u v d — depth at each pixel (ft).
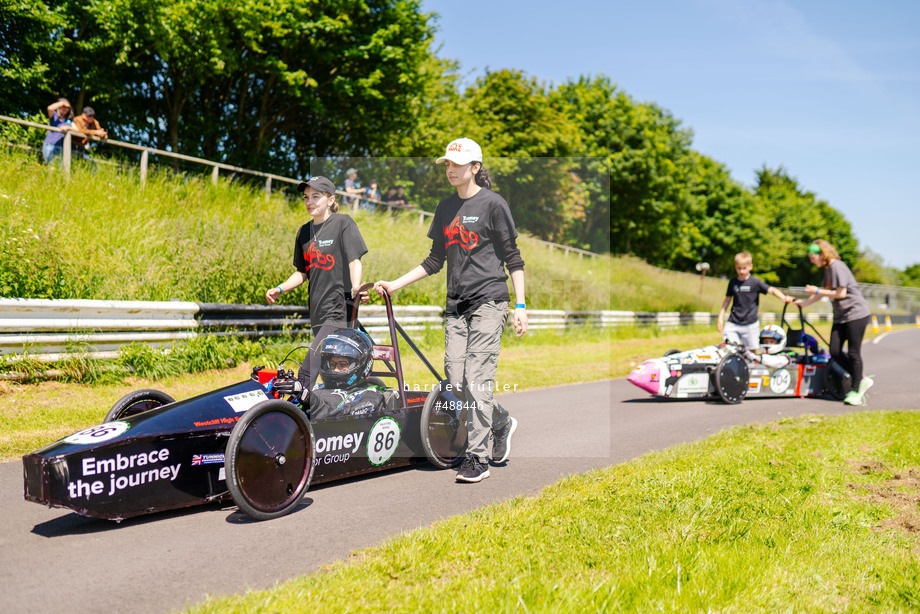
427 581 8.67
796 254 196.34
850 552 10.09
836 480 14.37
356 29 61.57
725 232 162.50
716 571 8.93
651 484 13.43
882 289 169.68
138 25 48.73
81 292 25.71
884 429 20.59
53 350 22.43
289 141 68.08
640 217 122.11
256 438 11.50
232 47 56.44
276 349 29.68
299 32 56.65
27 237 25.63
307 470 12.41
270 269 33.17
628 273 84.89
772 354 29.17
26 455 10.12
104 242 30.22
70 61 50.83
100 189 35.47
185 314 26.86
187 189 41.29
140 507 10.92
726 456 16.26
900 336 85.87
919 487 13.96
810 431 20.17
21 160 34.50
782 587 8.61
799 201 212.84
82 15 49.73
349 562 9.54
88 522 11.27
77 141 38.70
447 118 67.62
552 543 10.05
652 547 9.85
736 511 11.83
